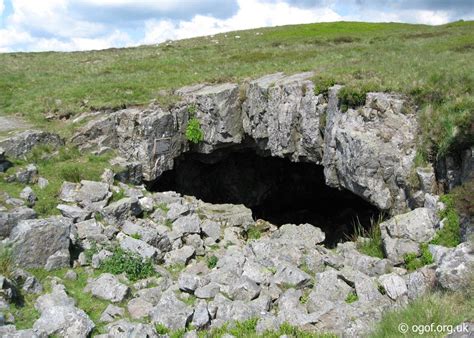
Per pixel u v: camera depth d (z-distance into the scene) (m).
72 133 24.95
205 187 34.75
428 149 18.48
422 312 10.29
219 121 26.77
